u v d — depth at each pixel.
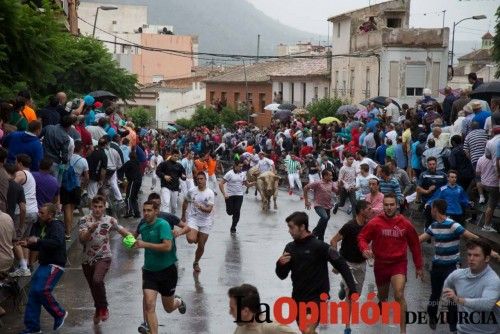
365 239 12.12
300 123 40.88
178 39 107.69
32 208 14.81
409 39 54.66
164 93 98.25
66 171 18.45
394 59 54.78
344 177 23.44
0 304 13.67
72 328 12.67
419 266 12.12
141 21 110.88
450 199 16.88
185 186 27.25
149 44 107.00
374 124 29.42
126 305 14.13
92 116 25.06
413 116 26.11
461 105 25.11
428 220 19.03
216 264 17.88
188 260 18.31
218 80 87.62
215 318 13.34
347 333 12.05
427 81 55.00
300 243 10.66
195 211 16.89
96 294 12.87
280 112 50.88
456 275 9.65
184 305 12.56
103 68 35.66
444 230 12.36
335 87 65.94
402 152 25.64
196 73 108.56
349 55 57.47
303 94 73.69
